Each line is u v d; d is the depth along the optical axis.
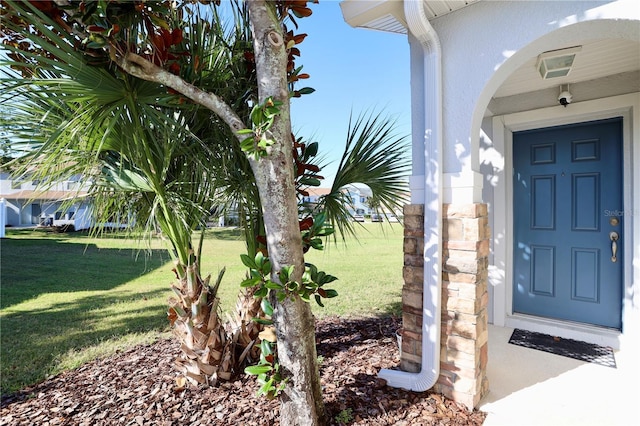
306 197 2.61
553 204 3.33
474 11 2.00
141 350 3.14
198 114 2.24
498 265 3.45
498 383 2.35
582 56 2.49
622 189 2.95
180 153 2.19
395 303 4.70
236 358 2.59
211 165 2.18
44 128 1.77
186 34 2.19
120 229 2.48
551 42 1.88
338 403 2.03
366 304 4.66
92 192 2.15
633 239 2.83
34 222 17.28
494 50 1.94
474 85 2.01
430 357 2.09
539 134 3.40
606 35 1.79
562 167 3.28
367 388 2.21
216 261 8.82
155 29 1.91
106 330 3.72
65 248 10.20
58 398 2.28
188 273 2.32
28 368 2.77
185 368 2.38
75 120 1.56
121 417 2.02
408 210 2.25
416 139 2.23
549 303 3.37
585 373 2.48
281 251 1.68
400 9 2.07
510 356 2.78
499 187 3.43
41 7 1.52
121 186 2.13
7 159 1.76
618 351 2.84
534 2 1.83
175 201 2.13
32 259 8.48
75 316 4.23
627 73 2.79
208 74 2.26
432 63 2.07
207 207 2.40
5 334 3.60
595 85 2.93
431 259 2.08
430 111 2.09
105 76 1.64
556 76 2.64
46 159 1.76
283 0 1.90
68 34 1.62
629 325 2.87
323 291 1.79
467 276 2.02
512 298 3.54
